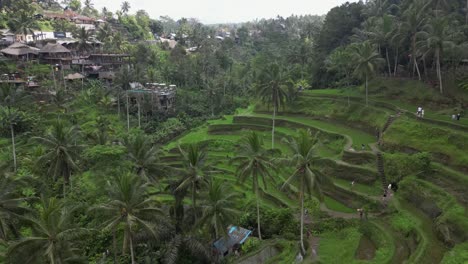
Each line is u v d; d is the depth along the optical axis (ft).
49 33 448.24
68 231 100.94
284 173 205.87
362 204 165.37
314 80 346.54
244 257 134.41
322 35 368.48
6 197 127.95
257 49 631.97
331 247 138.21
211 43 549.13
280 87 230.48
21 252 101.86
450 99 225.97
